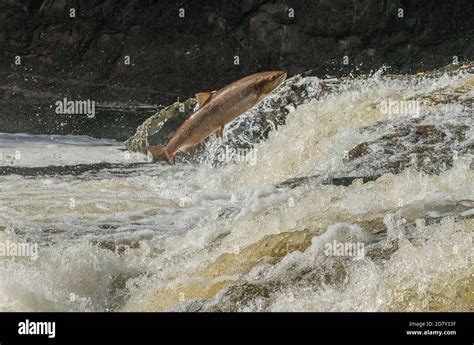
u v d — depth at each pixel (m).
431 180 5.25
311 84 9.53
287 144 8.17
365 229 4.59
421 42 16.83
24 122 14.20
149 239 5.79
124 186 7.78
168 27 16.86
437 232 4.21
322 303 3.97
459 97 8.11
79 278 5.14
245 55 16.97
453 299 3.77
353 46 16.86
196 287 4.71
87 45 16.77
